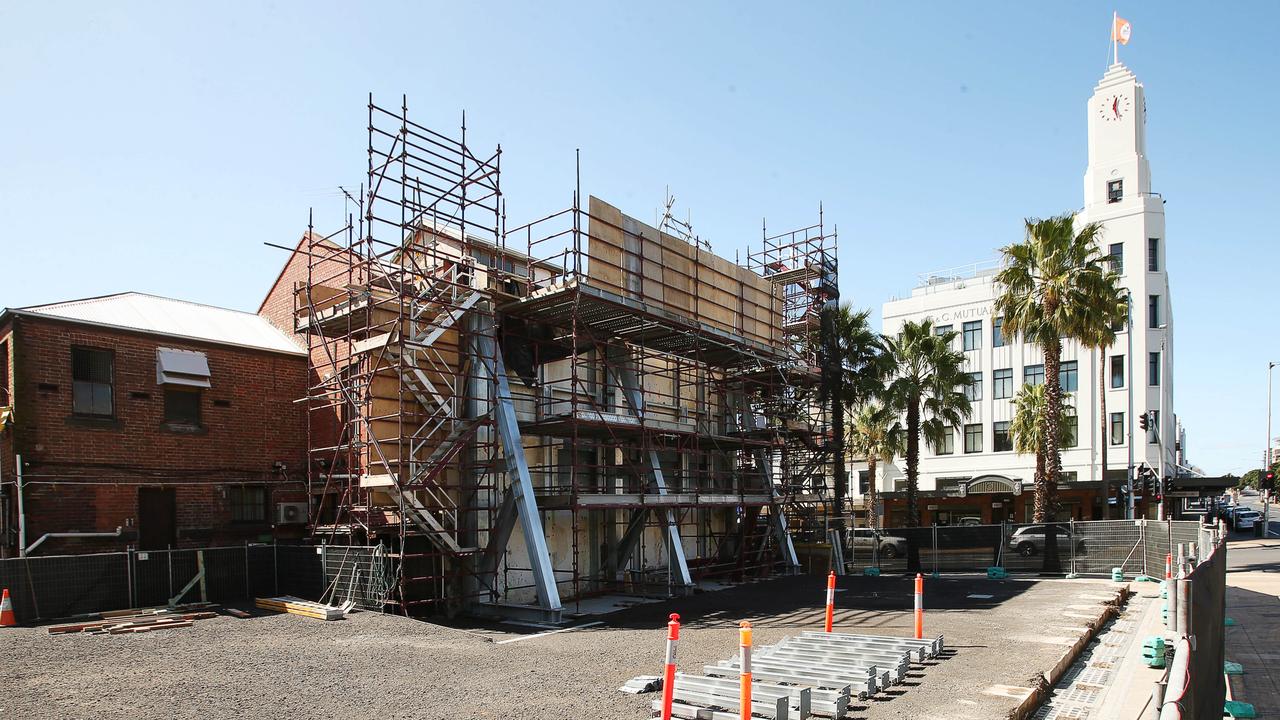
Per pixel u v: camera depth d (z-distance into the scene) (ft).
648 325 65.62
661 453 76.79
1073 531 79.00
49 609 45.98
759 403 92.07
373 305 54.54
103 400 53.98
